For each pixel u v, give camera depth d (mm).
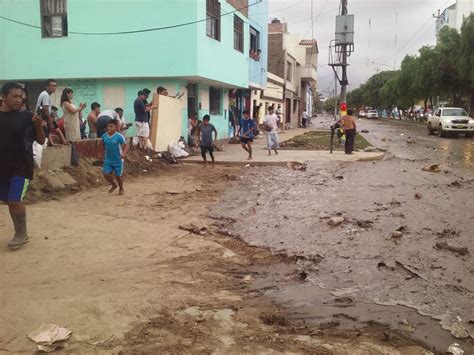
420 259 5891
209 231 7125
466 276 5348
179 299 4641
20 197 5863
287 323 4219
